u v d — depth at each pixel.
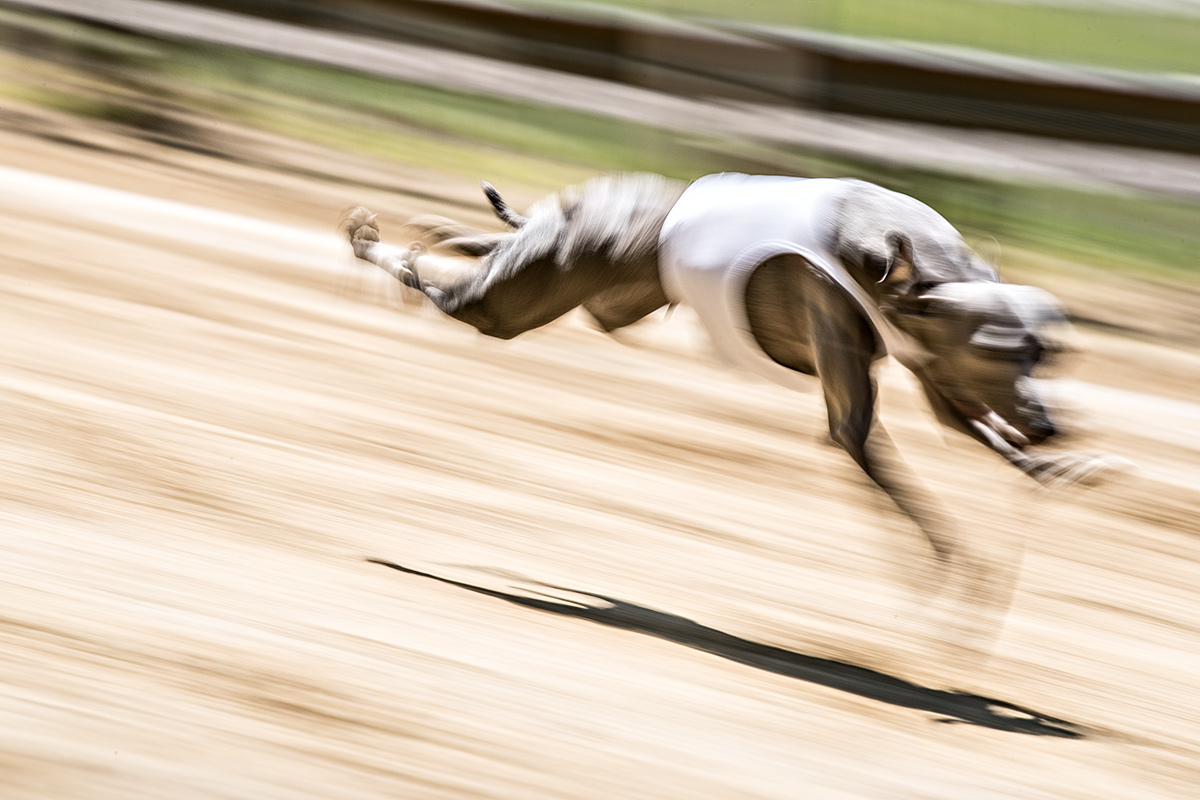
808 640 7.41
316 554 7.26
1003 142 21.27
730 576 8.27
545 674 6.07
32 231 14.29
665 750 5.46
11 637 5.27
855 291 6.25
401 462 9.29
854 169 21.44
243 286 13.59
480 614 6.77
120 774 4.42
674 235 6.75
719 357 6.85
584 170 21.44
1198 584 9.43
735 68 22.00
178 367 10.55
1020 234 20.41
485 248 7.52
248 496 8.01
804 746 5.82
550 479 9.54
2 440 8.03
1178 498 11.38
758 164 21.67
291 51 23.44
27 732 4.56
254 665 5.48
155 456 8.34
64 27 23.20
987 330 6.04
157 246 14.63
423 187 19.81
